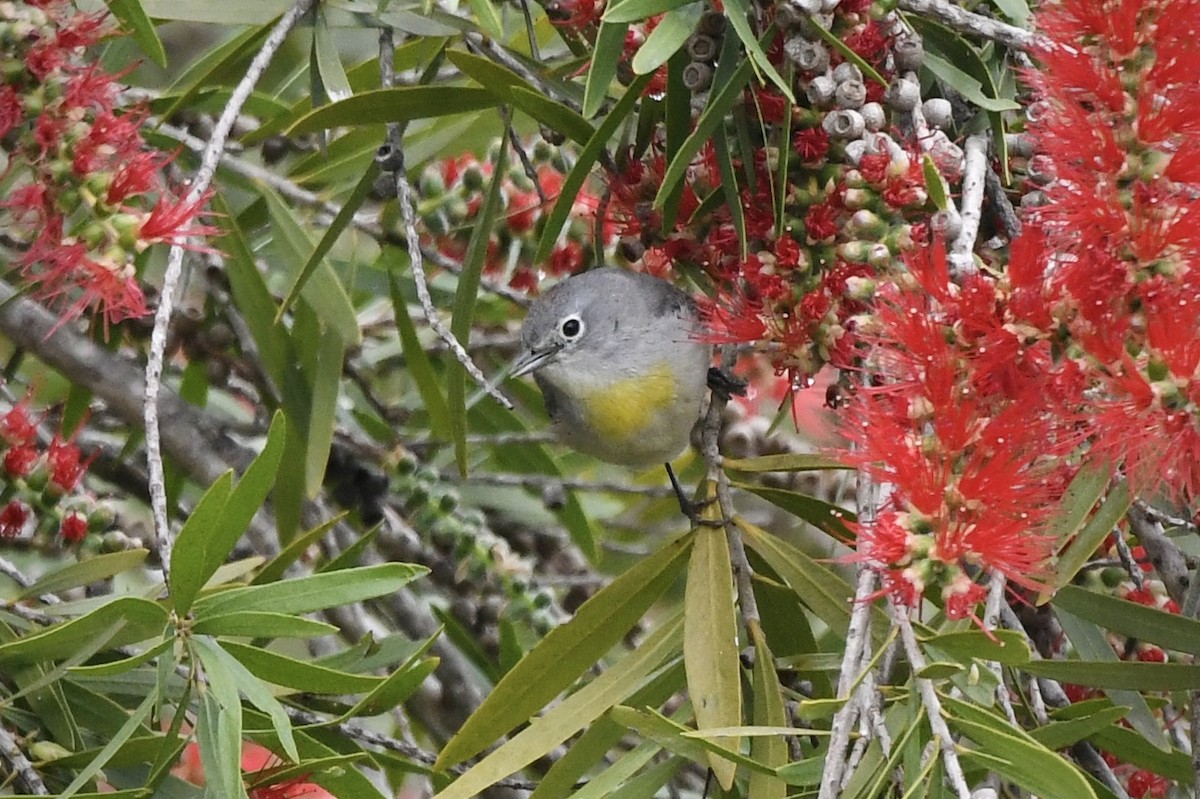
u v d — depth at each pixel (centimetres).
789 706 611
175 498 942
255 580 642
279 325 816
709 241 694
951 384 481
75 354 863
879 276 609
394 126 678
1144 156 488
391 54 727
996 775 554
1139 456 477
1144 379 470
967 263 545
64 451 745
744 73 571
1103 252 486
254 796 564
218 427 906
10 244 833
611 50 566
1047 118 515
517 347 1023
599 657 602
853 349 558
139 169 570
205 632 512
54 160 567
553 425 922
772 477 989
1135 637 574
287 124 775
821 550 990
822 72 605
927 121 629
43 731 600
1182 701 655
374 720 975
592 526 1066
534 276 970
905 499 475
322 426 779
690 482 1119
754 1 606
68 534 738
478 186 894
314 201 821
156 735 569
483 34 717
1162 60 487
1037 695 604
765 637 664
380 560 948
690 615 590
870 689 501
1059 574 507
